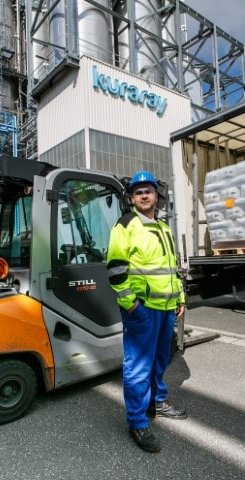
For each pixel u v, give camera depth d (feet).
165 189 15.35
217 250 23.73
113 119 43.57
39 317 10.91
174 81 58.85
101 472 8.34
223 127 26.94
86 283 12.14
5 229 13.03
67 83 43.93
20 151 66.85
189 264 25.30
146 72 54.49
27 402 10.82
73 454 9.02
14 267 12.10
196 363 14.99
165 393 10.82
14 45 76.43
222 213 22.99
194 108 58.80
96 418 10.76
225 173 22.86
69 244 12.16
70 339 11.66
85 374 11.99
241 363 14.85
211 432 9.86
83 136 41.57
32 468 8.53
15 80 76.38
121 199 13.47
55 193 11.66
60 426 10.34
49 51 54.54
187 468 8.40
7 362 10.36
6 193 12.86
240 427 10.09
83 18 50.34
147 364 9.42
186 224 26.37
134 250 9.36
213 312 25.41
